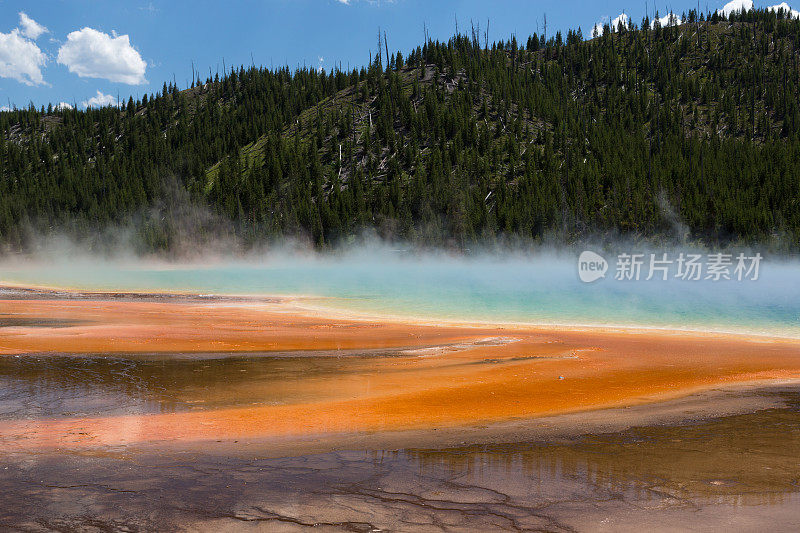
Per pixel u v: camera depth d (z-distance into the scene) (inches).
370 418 308.5
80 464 227.0
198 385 399.5
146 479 209.0
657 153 5708.7
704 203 4035.4
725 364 489.7
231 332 718.5
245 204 5467.5
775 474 210.7
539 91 7696.9
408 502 186.4
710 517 173.2
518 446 251.0
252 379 422.9
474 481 205.6
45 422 298.4
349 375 441.1
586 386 398.6
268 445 255.3
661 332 740.0
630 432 273.3
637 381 415.5
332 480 207.6
